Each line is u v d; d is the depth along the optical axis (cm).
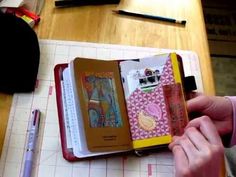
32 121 64
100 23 79
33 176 59
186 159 56
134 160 62
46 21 78
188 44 78
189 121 63
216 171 55
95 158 61
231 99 69
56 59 72
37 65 69
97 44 75
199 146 56
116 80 65
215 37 167
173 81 65
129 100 65
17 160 60
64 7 81
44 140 63
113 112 62
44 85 69
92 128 59
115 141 60
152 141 62
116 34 77
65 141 62
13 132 63
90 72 64
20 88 67
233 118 69
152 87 65
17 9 77
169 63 66
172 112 63
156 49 76
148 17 81
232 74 158
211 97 67
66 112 64
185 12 83
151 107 64
